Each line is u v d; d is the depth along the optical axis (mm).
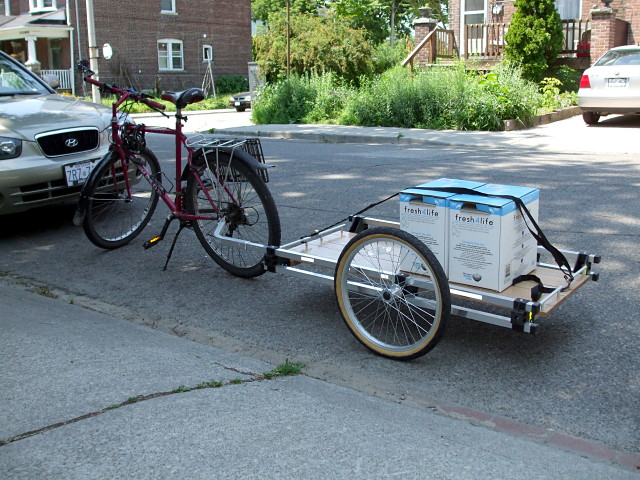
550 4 17453
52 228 6691
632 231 5891
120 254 5809
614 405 3203
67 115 6500
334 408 3145
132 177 5961
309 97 17750
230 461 2662
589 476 2609
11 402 3135
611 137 11898
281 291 4875
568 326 4094
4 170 5840
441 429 2975
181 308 4586
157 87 32406
